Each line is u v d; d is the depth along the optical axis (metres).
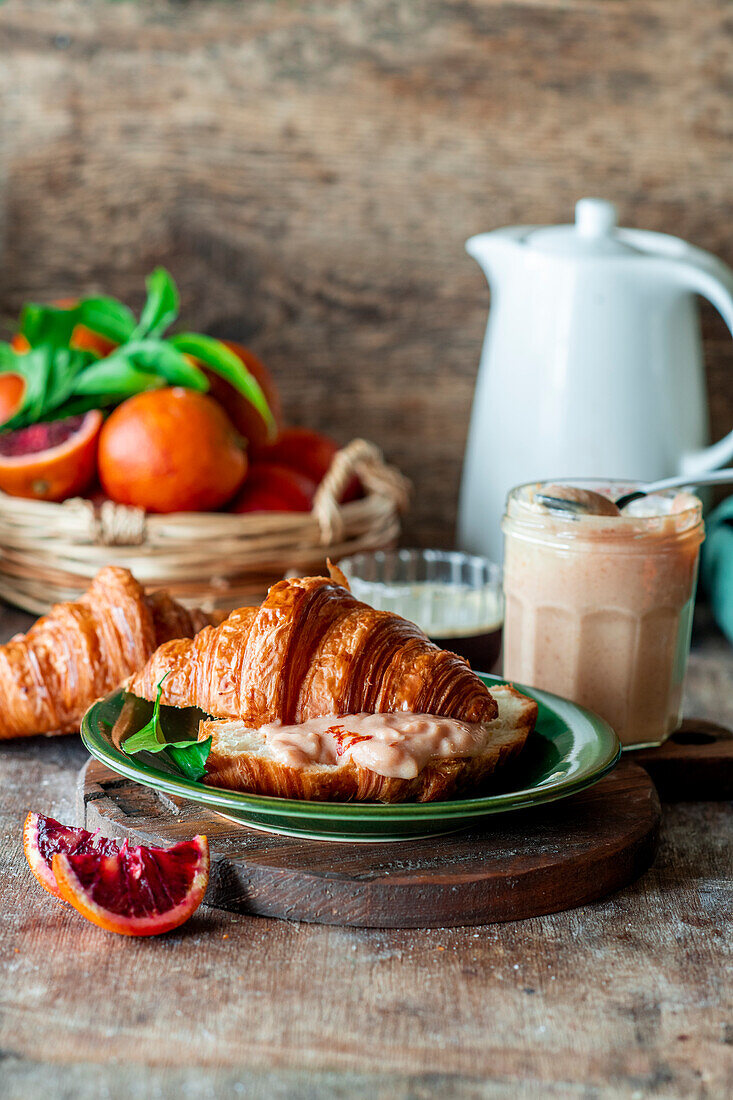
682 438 1.20
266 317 1.35
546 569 0.99
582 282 1.18
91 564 1.13
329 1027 0.83
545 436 1.20
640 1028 0.84
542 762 0.93
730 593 1.17
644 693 0.99
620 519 0.98
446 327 1.35
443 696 0.91
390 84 1.32
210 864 0.89
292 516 1.15
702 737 1.01
